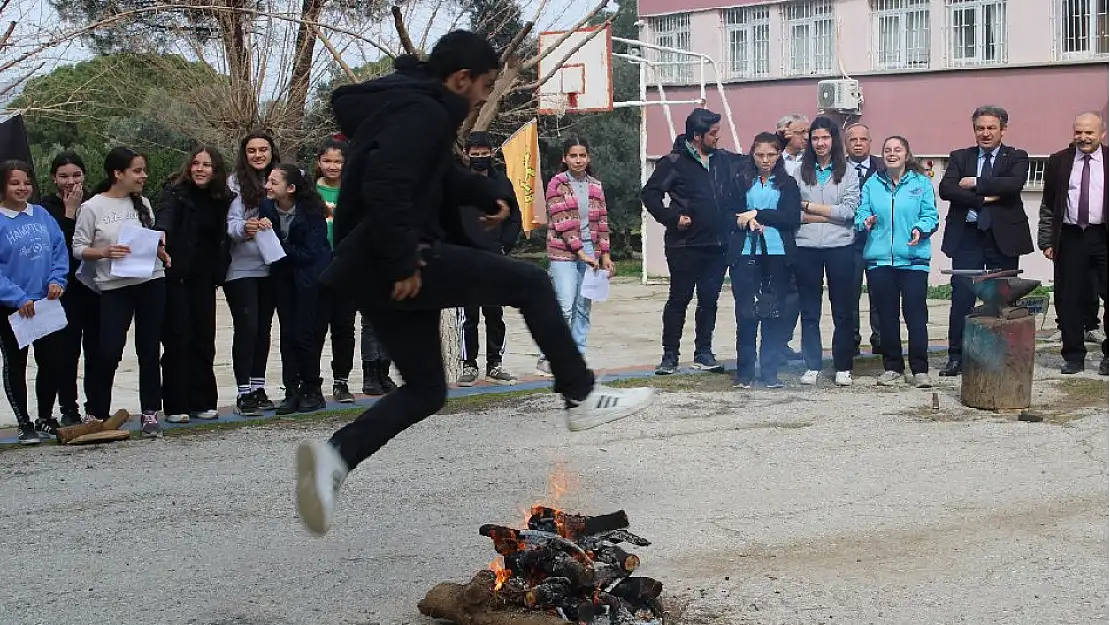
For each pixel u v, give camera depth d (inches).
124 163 314.7
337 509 253.1
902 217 379.2
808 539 229.9
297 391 350.3
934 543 226.7
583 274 393.7
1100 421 328.8
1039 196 737.6
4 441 320.5
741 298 378.6
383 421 170.6
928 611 192.5
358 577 212.2
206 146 327.9
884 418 336.2
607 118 1068.5
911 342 384.5
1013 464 285.3
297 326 345.7
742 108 867.4
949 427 324.5
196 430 328.8
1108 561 215.0
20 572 216.2
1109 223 389.1
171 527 241.8
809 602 196.7
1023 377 342.0
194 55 577.0
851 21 806.5
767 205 375.9
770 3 841.5
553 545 184.7
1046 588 202.4
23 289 304.3
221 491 267.6
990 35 758.5
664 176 400.5
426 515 248.7
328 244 344.5
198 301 336.5
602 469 284.7
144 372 320.2
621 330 587.2
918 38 784.3
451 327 397.4
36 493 267.6
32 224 306.0
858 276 430.9
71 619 193.6
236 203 335.3
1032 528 235.0
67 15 470.0
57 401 386.9
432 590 190.7
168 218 322.7
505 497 261.3
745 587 203.6
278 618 193.5
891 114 799.1
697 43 887.1
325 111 553.0
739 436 315.9
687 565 215.3
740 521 241.8
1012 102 749.9
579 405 175.8
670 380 398.3
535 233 1078.4
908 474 277.1
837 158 378.0
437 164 164.2
